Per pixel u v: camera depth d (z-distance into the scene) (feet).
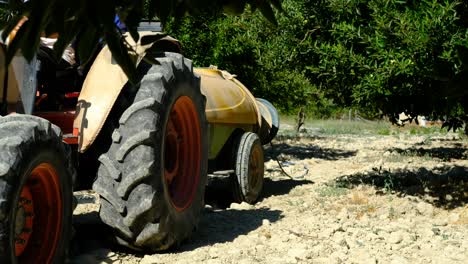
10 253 11.02
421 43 20.52
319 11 25.93
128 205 14.70
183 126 17.53
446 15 20.40
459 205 23.48
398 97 25.02
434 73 7.07
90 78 15.29
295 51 26.63
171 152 17.06
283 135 69.46
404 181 29.17
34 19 4.01
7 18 4.60
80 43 4.30
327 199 25.09
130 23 4.38
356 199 24.49
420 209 22.61
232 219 20.74
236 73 44.60
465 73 5.45
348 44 25.03
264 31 33.53
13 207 11.09
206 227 19.40
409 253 16.78
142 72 15.61
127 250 15.88
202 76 23.98
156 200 14.78
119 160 14.61
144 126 14.74
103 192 14.75
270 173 34.19
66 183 13.03
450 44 20.07
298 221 20.51
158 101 15.07
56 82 16.62
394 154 44.86
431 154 43.65
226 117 23.22
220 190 26.45
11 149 11.17
